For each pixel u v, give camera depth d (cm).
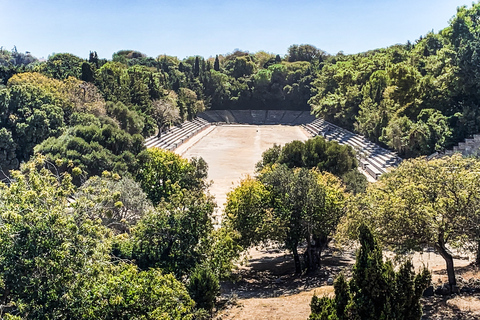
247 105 16838
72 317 1571
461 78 6125
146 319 1558
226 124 15325
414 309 1516
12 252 1576
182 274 2341
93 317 1544
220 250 2573
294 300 2372
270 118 16300
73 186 2020
